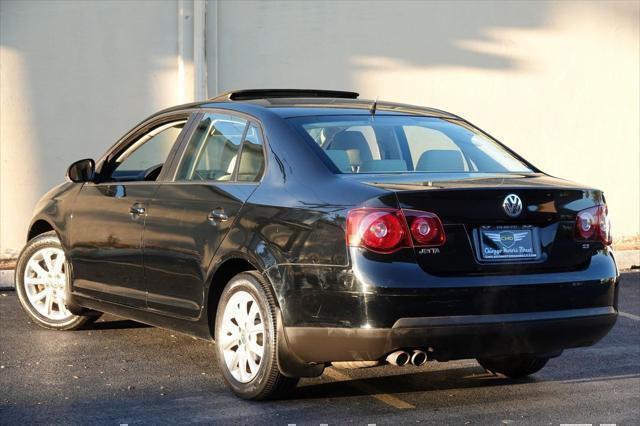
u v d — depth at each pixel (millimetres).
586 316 7461
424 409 7695
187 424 7211
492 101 15781
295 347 7332
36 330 10422
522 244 7312
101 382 8391
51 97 14023
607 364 9328
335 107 8469
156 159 9539
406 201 7016
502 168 8289
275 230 7508
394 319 6922
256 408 7637
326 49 15023
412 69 15391
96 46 14180
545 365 9227
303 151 7719
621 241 16469
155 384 8344
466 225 7121
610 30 16219
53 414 7438
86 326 10531
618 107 16359
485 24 15656
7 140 13867
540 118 16016
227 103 8656
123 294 9141
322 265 7145
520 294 7199
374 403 7840
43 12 13930
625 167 16484
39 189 14031
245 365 7875
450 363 9297
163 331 10445
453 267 7074
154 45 14414
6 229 13930
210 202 8164
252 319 7723
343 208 7121
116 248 9164
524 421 7418
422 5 15383
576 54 16109
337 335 7070
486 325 7074
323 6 14969
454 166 8148
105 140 14273
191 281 8289
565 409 7762
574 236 7527
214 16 14602
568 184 7734
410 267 6965
